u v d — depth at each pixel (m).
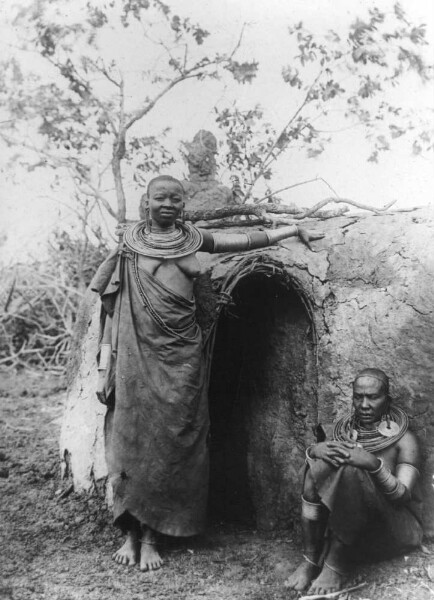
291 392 4.16
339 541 3.43
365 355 3.88
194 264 3.74
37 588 3.51
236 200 5.52
